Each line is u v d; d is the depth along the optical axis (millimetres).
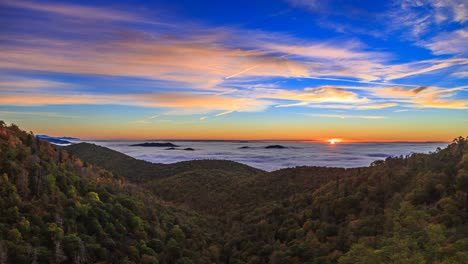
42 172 46625
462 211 35469
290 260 41719
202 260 47625
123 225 46562
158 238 49000
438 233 27344
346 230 43969
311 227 50250
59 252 33938
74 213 41594
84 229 40875
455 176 43625
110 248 40219
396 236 28109
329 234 46406
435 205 39375
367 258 26891
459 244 25375
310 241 44594
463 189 39875
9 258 30781
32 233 35469
